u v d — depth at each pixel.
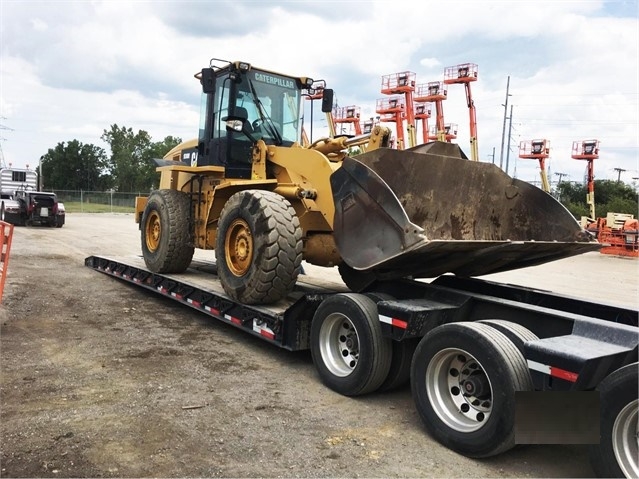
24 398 4.04
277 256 5.34
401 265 4.46
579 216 37.56
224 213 5.95
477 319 4.20
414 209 4.74
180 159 8.97
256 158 6.59
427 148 5.14
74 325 6.19
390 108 33.28
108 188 86.06
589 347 3.12
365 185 4.22
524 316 3.86
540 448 3.64
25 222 21.41
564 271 14.78
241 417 3.89
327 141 6.09
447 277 5.46
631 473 2.84
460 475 3.23
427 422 3.71
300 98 7.41
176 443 3.44
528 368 3.21
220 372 4.86
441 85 33.34
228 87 6.89
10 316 6.38
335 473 3.18
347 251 4.38
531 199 5.36
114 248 14.20
